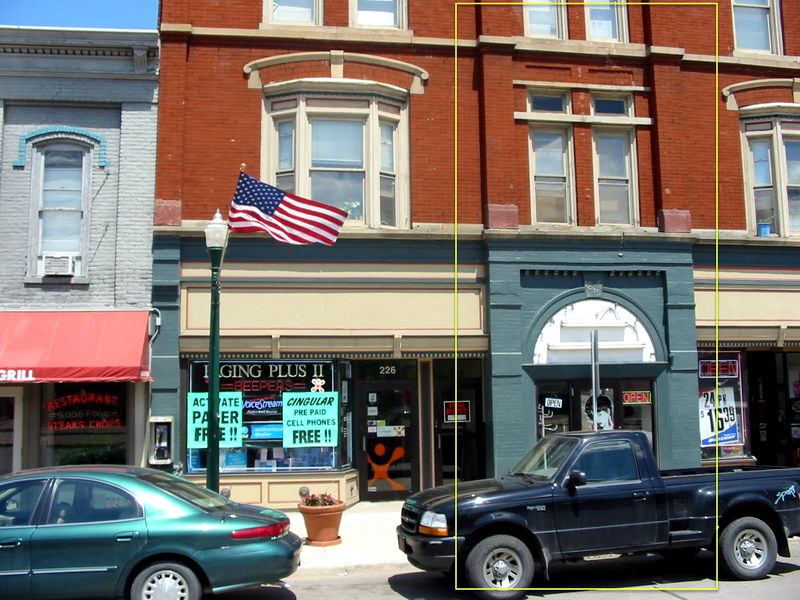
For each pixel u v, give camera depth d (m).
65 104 12.81
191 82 13.16
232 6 13.38
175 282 12.51
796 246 14.39
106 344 11.76
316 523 10.30
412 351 12.93
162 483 7.39
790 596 7.68
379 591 8.32
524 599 7.67
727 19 14.92
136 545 6.79
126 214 12.66
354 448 13.45
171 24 13.05
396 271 13.12
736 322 14.13
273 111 13.30
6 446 12.16
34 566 6.69
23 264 12.45
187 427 12.48
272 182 13.20
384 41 13.61
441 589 8.38
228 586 6.89
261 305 12.73
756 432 15.32
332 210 11.91
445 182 13.59
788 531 8.56
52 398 12.33
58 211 12.70
